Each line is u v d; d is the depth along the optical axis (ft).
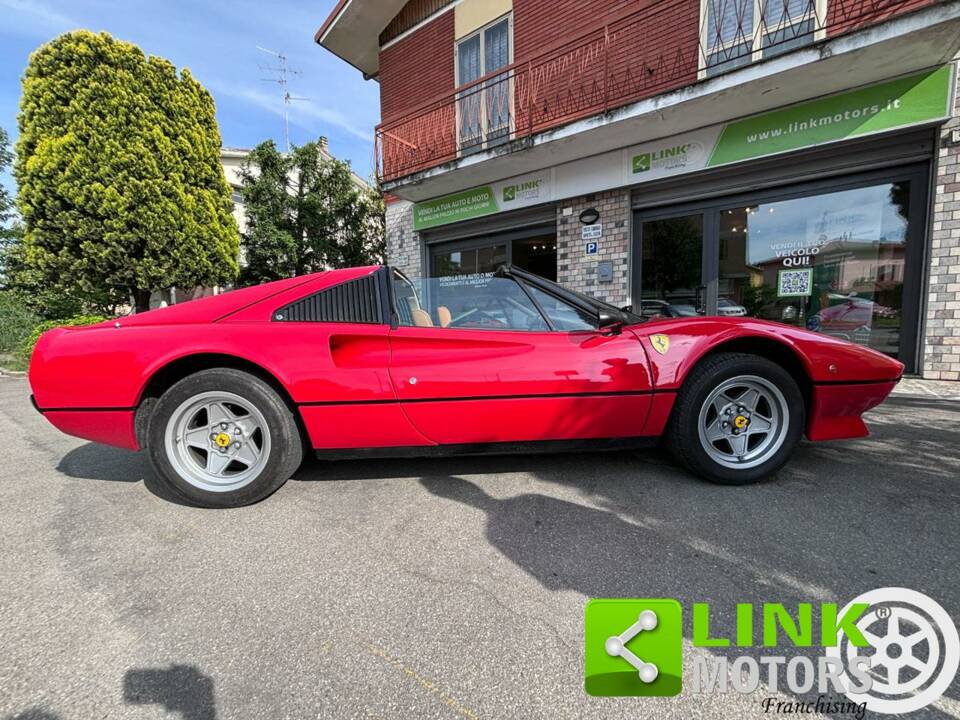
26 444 11.40
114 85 24.47
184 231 26.86
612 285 21.74
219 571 5.50
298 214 38.29
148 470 9.20
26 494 7.98
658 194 20.52
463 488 7.73
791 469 8.18
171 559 5.80
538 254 25.11
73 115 23.98
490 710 3.53
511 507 6.98
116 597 5.03
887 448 9.09
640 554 5.61
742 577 5.10
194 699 3.68
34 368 7.11
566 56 22.22
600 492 7.41
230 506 7.20
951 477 7.68
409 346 7.14
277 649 4.21
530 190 23.63
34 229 24.66
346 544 6.06
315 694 3.70
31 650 4.24
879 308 16.65
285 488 7.95
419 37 28.22
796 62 14.37
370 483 8.07
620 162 20.58
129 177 24.84
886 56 13.84
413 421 7.14
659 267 21.08
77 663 4.08
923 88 14.64
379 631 4.42
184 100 27.48
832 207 17.24
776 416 7.52
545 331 7.62
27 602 4.96
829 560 5.38
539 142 20.03
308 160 38.29
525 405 7.16
